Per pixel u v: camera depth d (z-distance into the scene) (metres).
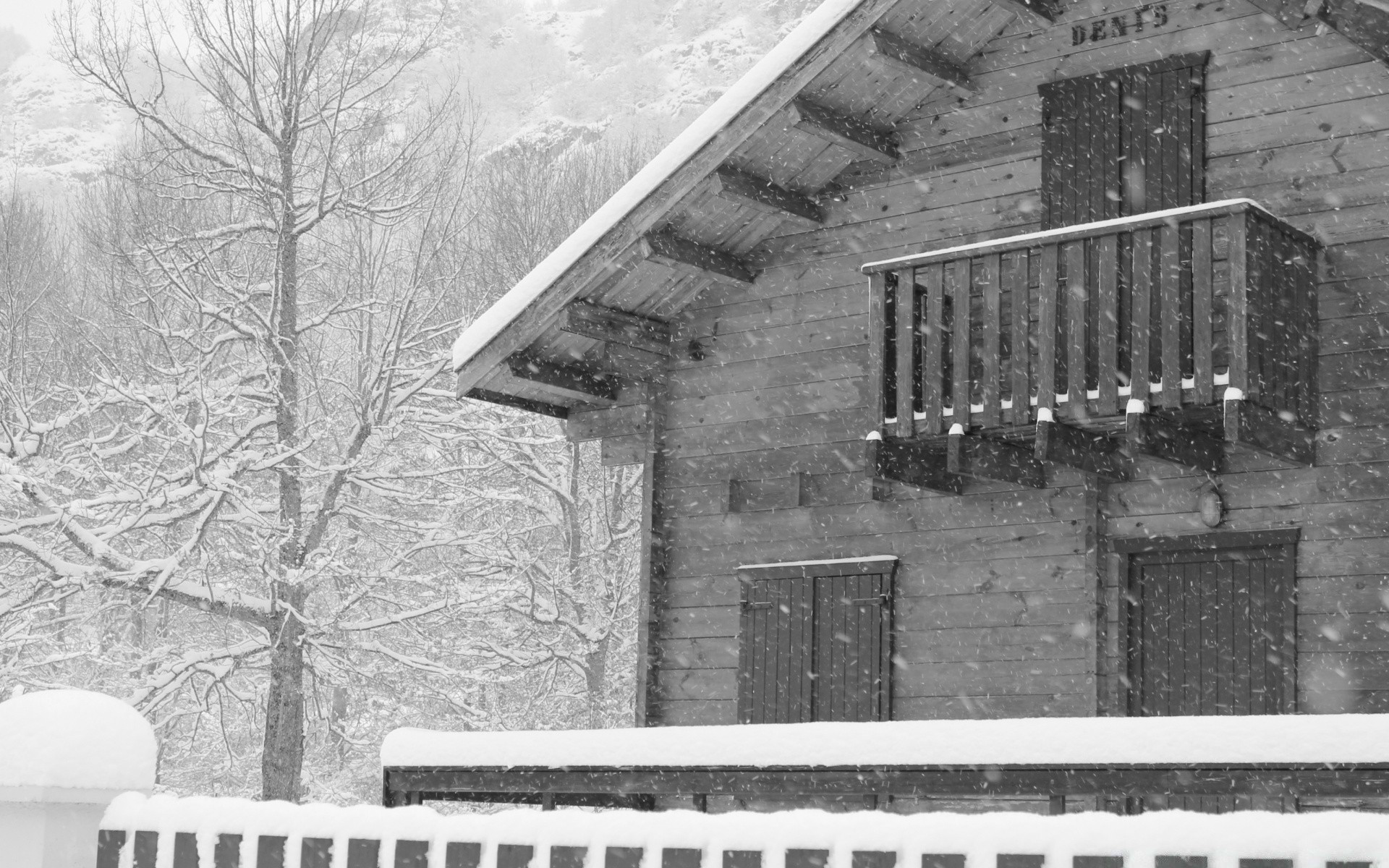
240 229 20.17
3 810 4.04
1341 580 10.05
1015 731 6.05
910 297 11.23
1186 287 10.39
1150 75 11.50
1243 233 9.60
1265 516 10.47
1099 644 11.02
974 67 12.48
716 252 13.11
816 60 11.78
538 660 24.39
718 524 13.34
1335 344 10.36
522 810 3.71
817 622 12.55
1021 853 3.01
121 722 4.18
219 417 19.45
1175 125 11.32
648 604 13.41
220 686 20.53
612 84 83.12
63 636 23.38
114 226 24.77
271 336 19.58
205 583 18.61
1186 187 11.18
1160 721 5.67
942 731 6.29
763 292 13.35
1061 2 12.08
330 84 21.00
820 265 13.05
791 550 12.88
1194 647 10.67
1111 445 10.95
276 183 19.92
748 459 13.20
